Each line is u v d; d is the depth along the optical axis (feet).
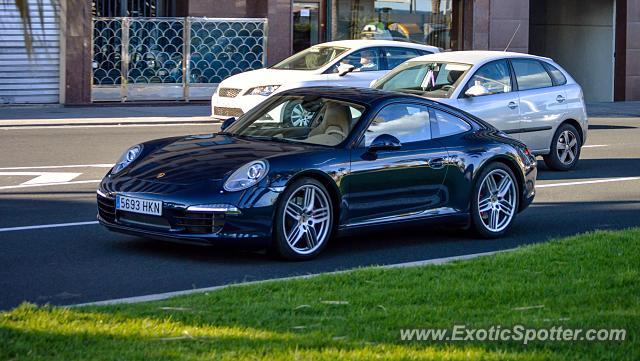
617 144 74.84
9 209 44.60
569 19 123.54
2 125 78.48
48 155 62.90
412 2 111.34
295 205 35.24
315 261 35.73
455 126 40.73
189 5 98.73
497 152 40.98
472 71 56.08
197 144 37.78
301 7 106.42
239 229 33.91
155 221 34.40
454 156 39.55
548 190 53.83
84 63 93.71
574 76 123.75
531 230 42.98
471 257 34.40
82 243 37.50
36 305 26.18
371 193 37.06
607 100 121.19
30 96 92.63
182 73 97.25
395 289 28.63
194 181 34.37
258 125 39.42
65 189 50.44
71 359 21.08
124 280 31.86
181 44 96.89
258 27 100.01
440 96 54.70
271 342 22.70
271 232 34.45
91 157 62.44
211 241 33.73
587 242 36.17
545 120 58.95
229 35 98.89
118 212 35.22
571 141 61.05
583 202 50.14
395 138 37.24
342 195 36.22
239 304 26.76
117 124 81.87
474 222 40.42
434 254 37.70
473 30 112.06
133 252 36.14
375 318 25.21
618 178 58.34
